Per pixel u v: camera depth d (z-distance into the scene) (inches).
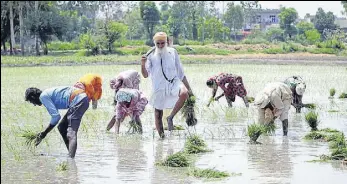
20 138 967.6
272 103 920.3
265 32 4830.2
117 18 5674.2
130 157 812.6
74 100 829.8
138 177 705.6
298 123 1063.6
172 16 6471.5
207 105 1290.6
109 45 3988.7
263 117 932.6
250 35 4675.2
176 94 928.3
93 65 2854.3
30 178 714.2
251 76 2037.4
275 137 927.7
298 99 1182.3
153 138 938.1
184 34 5359.3
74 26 6245.1
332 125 1039.6
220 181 673.6
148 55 935.0
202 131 988.6
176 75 938.1
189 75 2144.4
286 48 3358.8
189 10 6441.9
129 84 1031.6
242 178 684.7
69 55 4055.1
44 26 4515.3
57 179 707.4
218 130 995.3
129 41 4675.2
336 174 694.5
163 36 924.6
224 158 789.2
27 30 4653.1
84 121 1106.7
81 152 849.5
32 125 1102.4
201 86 1739.7
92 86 896.3
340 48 2373.3
